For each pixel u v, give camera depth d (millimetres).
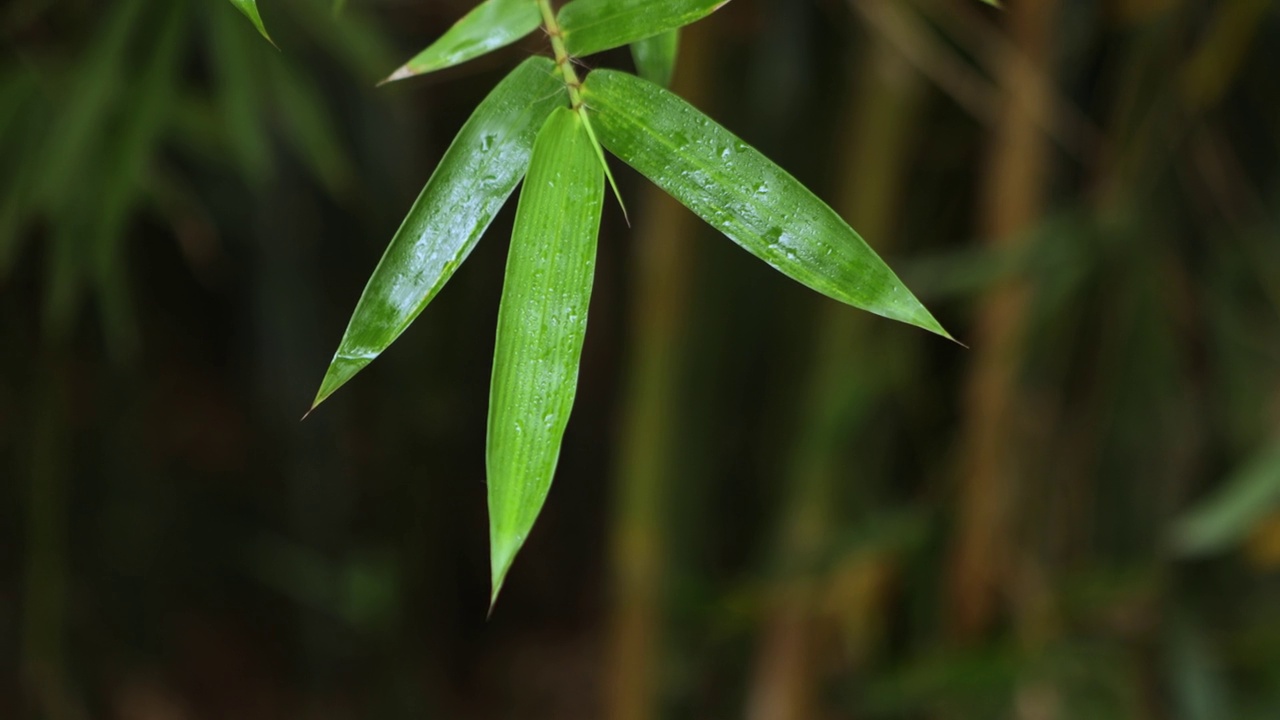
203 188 1988
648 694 1608
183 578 2422
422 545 2389
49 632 1696
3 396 1676
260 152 1222
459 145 777
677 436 1653
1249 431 1481
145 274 2340
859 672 1564
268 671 2623
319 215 1999
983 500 1463
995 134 1366
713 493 1815
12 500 1776
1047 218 1425
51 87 1275
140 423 2160
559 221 774
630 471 1585
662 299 1545
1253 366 1500
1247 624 1528
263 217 1925
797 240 771
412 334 2205
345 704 2449
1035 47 1308
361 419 2244
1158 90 1360
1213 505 1269
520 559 3207
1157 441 1522
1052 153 1489
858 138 1442
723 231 774
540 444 765
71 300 1521
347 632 2426
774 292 1751
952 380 1615
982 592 1495
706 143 776
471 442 2672
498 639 3164
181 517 2381
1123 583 1486
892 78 1401
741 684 1757
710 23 1391
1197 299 1517
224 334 2539
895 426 1623
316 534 2219
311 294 2018
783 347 1738
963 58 1393
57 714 1708
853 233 769
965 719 1487
